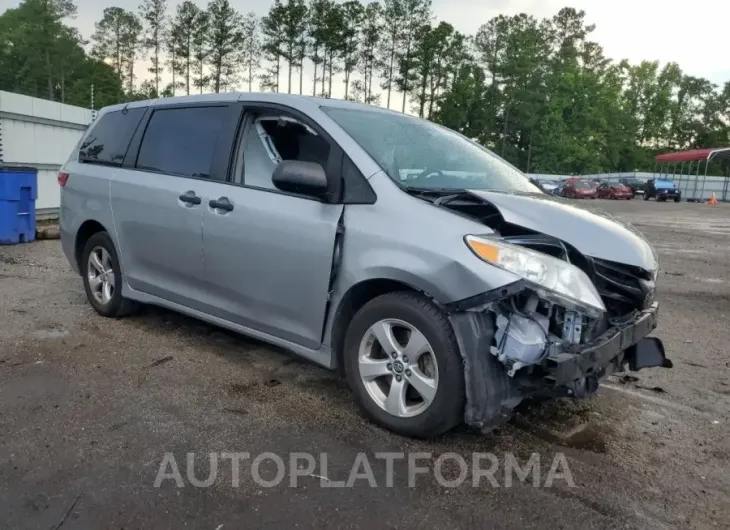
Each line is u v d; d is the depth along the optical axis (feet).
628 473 10.26
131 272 16.49
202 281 14.28
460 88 236.22
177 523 8.39
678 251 38.91
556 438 11.43
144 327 17.10
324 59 241.76
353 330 11.43
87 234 18.42
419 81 238.89
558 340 9.93
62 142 38.63
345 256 11.32
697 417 12.69
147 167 16.02
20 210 30.22
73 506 8.69
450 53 235.81
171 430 11.06
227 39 248.11
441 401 10.23
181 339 16.19
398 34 238.68
